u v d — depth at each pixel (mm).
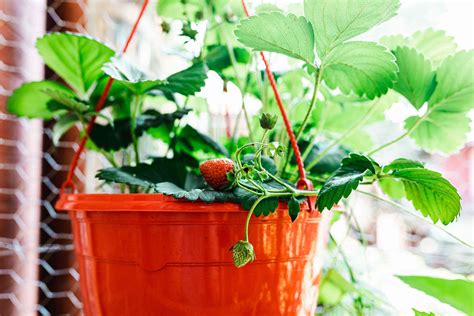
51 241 740
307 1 476
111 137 630
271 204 451
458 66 570
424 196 475
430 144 637
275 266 481
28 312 721
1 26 700
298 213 461
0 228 685
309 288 518
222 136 720
